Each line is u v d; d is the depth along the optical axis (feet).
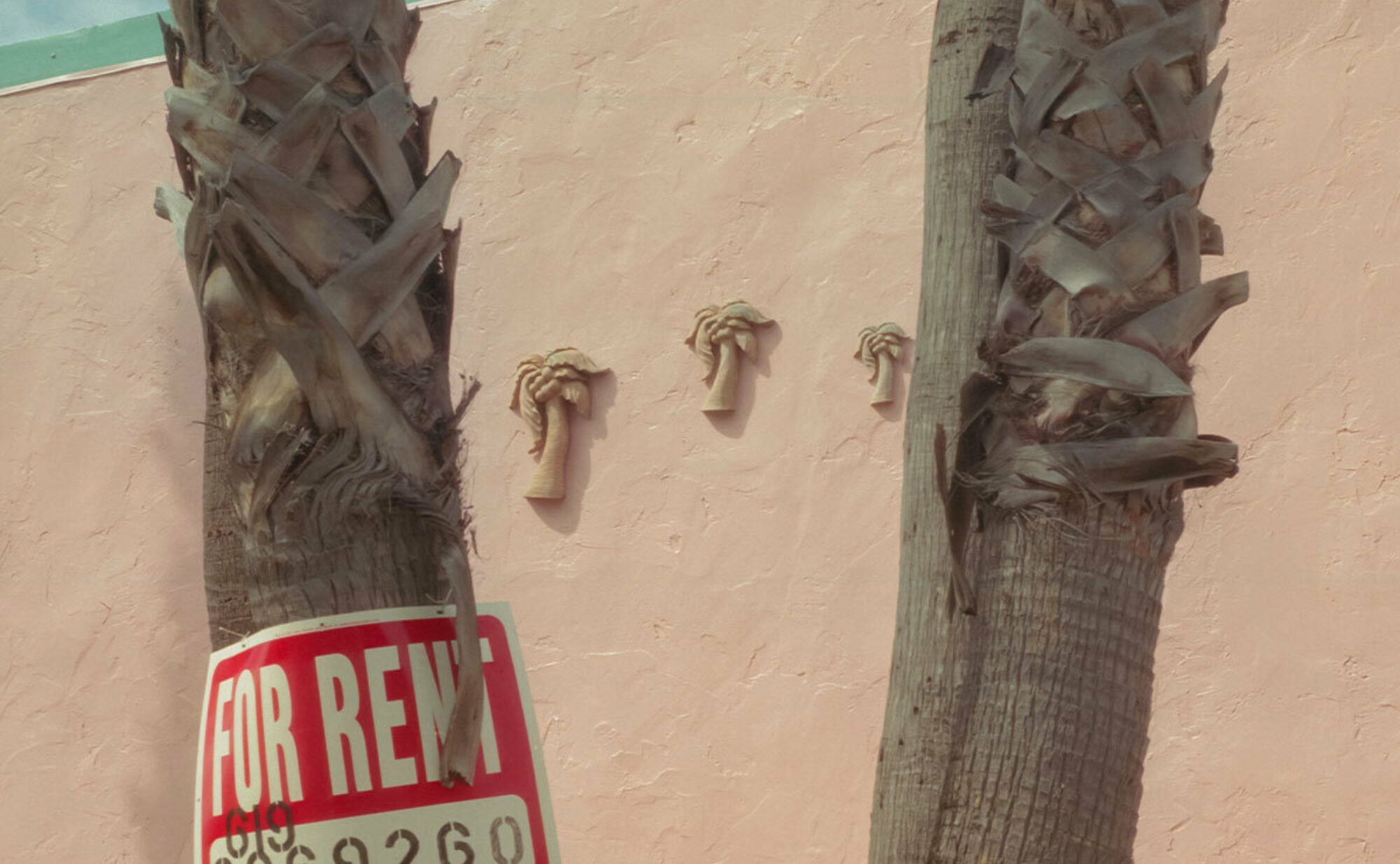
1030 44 7.57
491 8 23.27
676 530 20.48
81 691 23.15
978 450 7.32
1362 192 17.76
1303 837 16.47
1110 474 6.95
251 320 6.39
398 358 6.61
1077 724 6.88
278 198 6.27
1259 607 17.19
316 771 6.15
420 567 6.52
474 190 22.68
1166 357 7.06
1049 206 7.25
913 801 7.51
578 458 21.24
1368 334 17.39
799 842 18.86
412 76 23.40
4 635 23.63
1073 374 7.00
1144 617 7.16
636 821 19.72
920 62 20.61
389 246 6.49
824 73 21.13
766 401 20.42
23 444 24.25
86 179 24.99
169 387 23.88
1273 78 18.43
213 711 6.49
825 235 20.58
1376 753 16.39
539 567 21.06
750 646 19.74
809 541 19.76
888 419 19.70
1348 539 16.99
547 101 22.63
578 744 20.27
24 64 25.75
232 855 6.21
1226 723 17.04
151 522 23.47
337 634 6.28
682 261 21.29
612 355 21.34
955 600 7.38
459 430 6.88
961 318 8.86
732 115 21.54
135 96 25.07
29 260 24.91
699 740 19.70
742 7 21.83
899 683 8.25
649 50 22.25
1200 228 7.70
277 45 6.51
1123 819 6.98
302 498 6.32
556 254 22.02
